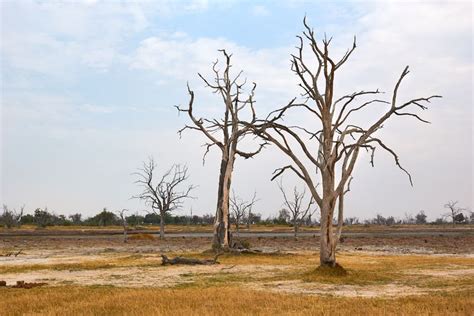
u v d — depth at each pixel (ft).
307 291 64.08
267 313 43.75
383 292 63.00
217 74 135.85
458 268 91.40
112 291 61.21
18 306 49.65
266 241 189.57
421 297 55.16
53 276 82.38
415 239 194.18
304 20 85.15
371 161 86.53
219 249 126.93
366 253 137.59
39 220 379.14
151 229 326.03
